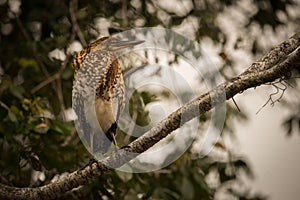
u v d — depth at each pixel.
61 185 9.63
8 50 13.73
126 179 10.98
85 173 9.48
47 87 12.84
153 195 11.74
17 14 13.91
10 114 10.94
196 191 12.02
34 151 11.18
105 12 13.50
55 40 13.04
